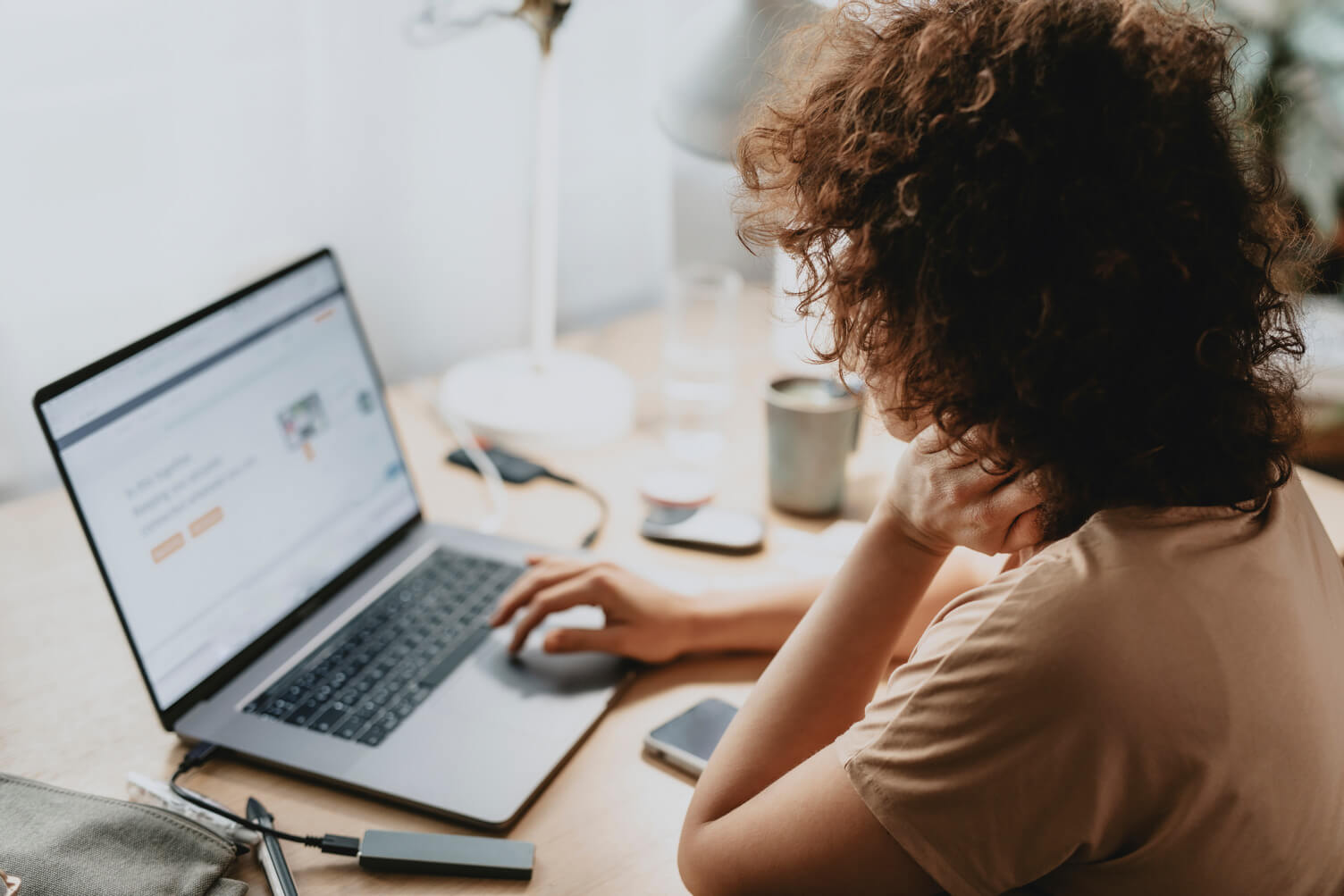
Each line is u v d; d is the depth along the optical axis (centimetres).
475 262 158
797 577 103
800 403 110
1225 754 52
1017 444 56
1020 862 55
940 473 68
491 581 101
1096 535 56
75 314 121
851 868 58
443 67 143
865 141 56
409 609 96
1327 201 155
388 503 105
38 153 113
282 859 70
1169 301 52
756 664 93
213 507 85
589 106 163
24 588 98
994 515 66
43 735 81
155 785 76
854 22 64
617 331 157
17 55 109
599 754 82
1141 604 52
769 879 61
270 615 89
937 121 53
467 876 70
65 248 118
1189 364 54
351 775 77
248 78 126
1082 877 58
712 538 108
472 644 92
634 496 118
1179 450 55
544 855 72
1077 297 51
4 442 119
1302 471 121
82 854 67
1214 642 53
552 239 129
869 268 56
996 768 53
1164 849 54
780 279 132
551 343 135
